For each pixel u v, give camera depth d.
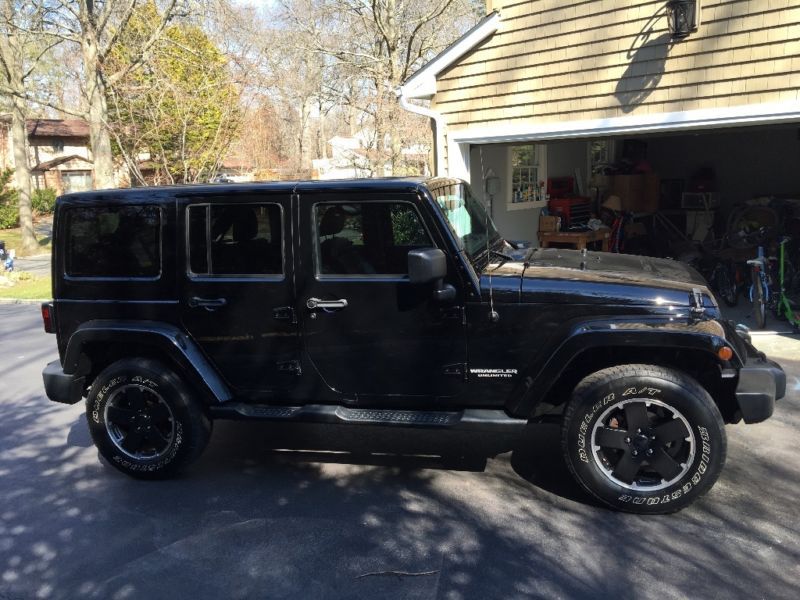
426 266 3.56
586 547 3.47
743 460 4.40
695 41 7.20
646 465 3.75
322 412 4.13
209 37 16.78
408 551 3.51
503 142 9.05
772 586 3.07
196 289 4.23
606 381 3.66
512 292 3.79
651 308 3.68
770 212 9.78
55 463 4.99
